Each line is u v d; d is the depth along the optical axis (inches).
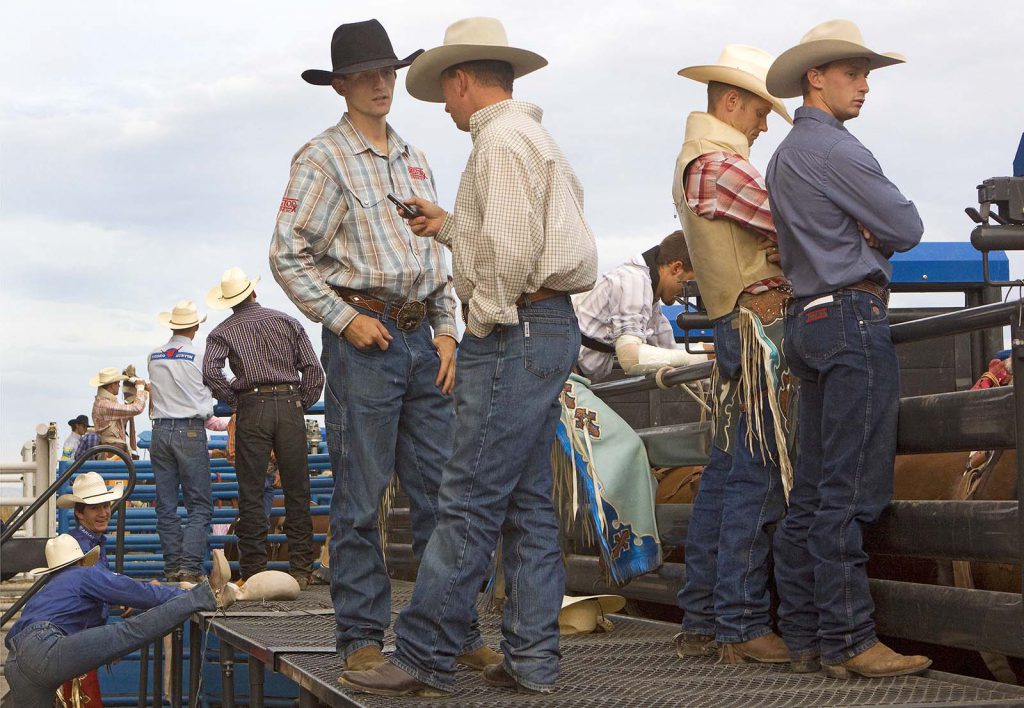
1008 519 130.9
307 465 335.6
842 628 142.5
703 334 297.6
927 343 255.0
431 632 136.3
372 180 161.9
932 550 141.9
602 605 201.9
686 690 138.2
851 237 143.3
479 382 137.8
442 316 169.6
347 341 157.6
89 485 339.9
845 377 141.8
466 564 136.3
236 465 333.4
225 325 331.6
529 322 137.3
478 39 142.9
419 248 163.9
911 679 139.3
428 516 163.2
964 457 156.3
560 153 140.9
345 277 158.9
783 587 153.4
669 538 203.6
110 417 493.7
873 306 142.8
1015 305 128.0
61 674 265.0
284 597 289.7
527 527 141.5
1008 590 140.3
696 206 165.8
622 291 219.9
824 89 150.8
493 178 134.1
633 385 221.6
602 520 196.5
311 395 337.1
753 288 162.2
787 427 158.4
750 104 170.9
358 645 154.9
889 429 143.0
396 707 130.1
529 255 132.7
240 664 318.0
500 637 196.4
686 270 233.6
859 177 141.0
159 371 360.5
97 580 277.0
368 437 156.6
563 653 175.3
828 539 142.9
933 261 264.5
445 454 162.9
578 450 200.1
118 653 264.7
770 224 160.9
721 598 162.2
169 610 264.2
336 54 163.9
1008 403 131.7
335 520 158.1
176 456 360.5
